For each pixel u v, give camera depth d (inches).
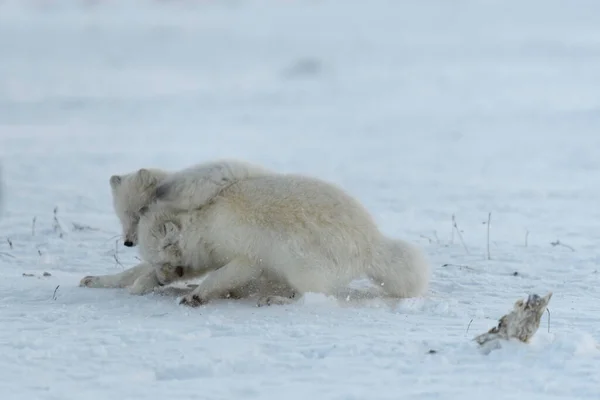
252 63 3796.8
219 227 347.6
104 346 266.5
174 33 6141.7
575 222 620.1
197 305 337.7
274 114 1815.9
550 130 1375.5
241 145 1255.5
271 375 237.8
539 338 267.9
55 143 1251.8
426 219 636.1
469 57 3595.0
